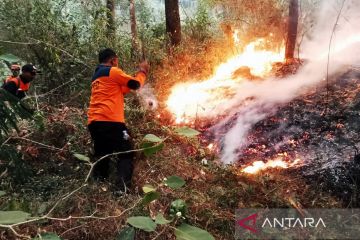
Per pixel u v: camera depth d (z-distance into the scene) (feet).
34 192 10.94
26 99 15.94
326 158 12.16
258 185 11.43
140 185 11.90
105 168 12.25
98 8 22.11
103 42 20.21
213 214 10.07
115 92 11.73
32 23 19.40
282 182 11.53
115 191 11.11
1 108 9.59
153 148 8.91
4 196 10.44
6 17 20.18
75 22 21.83
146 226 7.21
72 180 11.69
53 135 14.51
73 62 18.65
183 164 12.99
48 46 18.52
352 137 12.69
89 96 17.49
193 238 7.05
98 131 11.66
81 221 9.51
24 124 14.61
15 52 20.45
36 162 13.17
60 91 18.35
